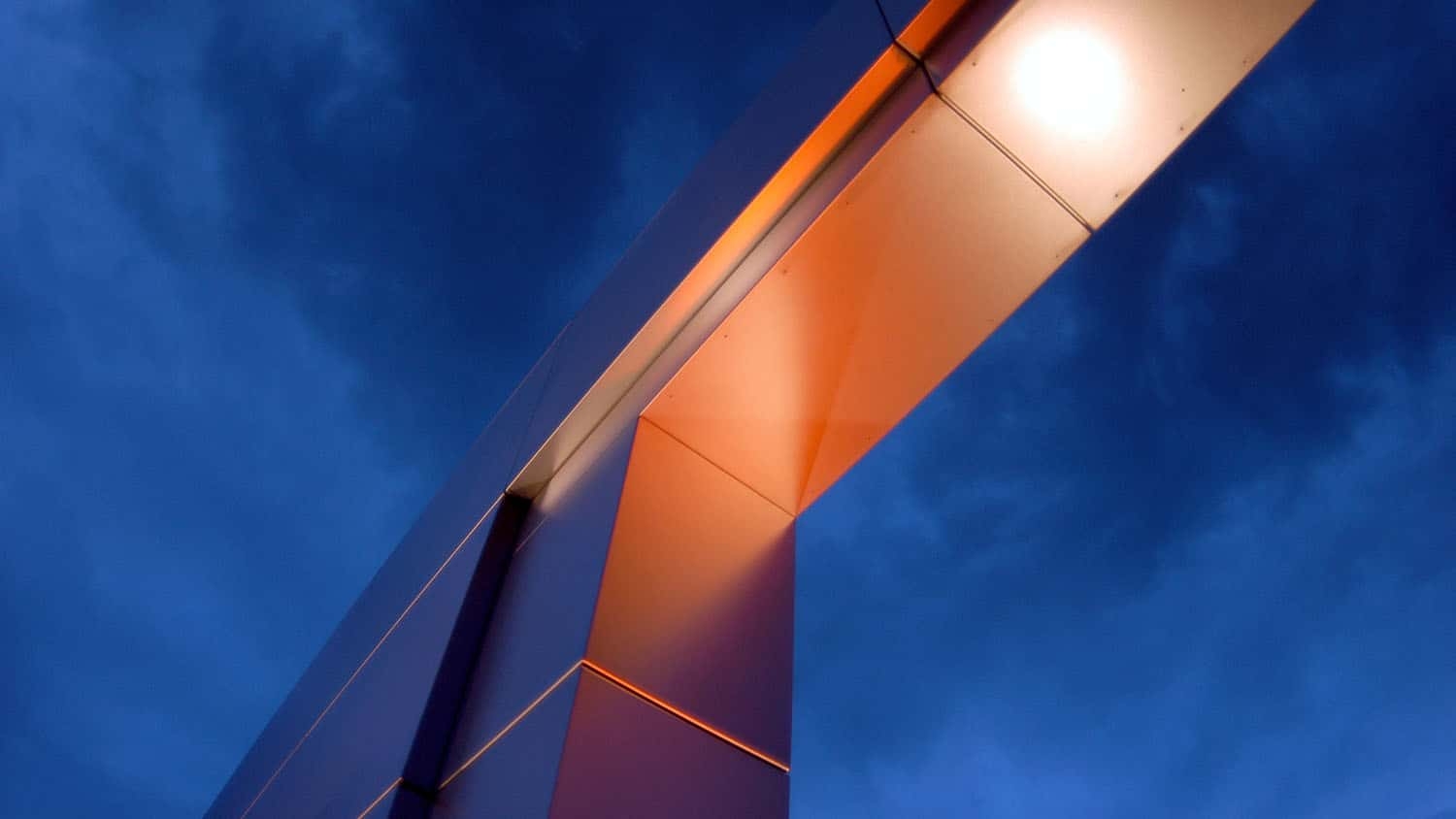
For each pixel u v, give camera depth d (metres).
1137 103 3.66
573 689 3.61
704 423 4.71
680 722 3.78
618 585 4.02
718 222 4.55
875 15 4.01
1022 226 3.97
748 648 4.28
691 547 4.43
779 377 4.46
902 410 4.61
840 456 4.82
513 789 3.57
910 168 3.78
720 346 4.36
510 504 5.65
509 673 4.35
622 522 4.23
